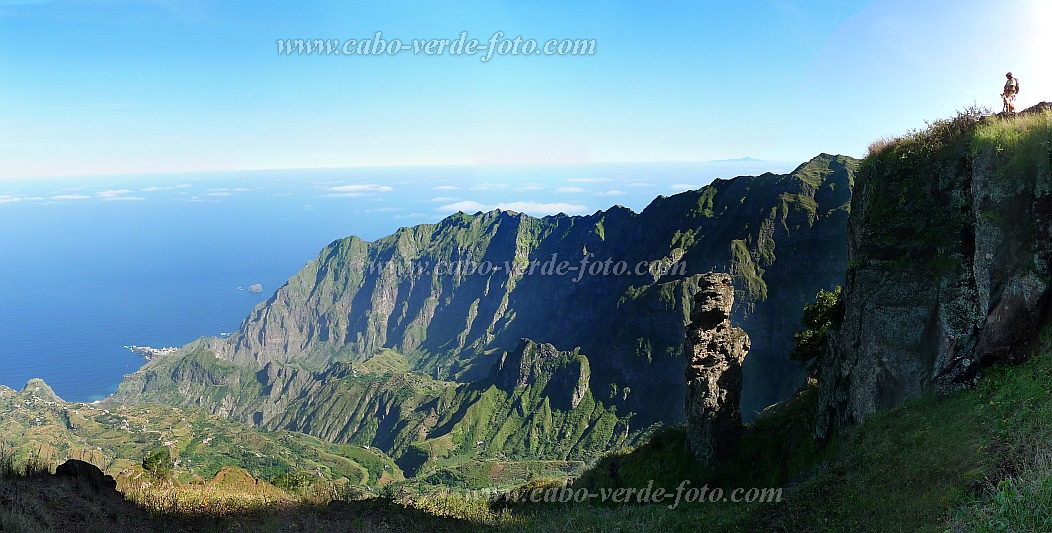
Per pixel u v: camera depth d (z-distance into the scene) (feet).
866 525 50.67
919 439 62.23
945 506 46.03
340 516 75.31
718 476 112.47
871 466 62.39
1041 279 65.21
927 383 75.10
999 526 37.50
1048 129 65.87
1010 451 48.60
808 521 56.95
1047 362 61.05
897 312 78.89
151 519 60.90
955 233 75.20
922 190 78.74
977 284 70.54
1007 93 74.28
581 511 92.79
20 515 47.93
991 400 61.62
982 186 70.03
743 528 60.95
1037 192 65.92
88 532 51.52
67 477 63.26
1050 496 36.99
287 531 65.00
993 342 68.44
